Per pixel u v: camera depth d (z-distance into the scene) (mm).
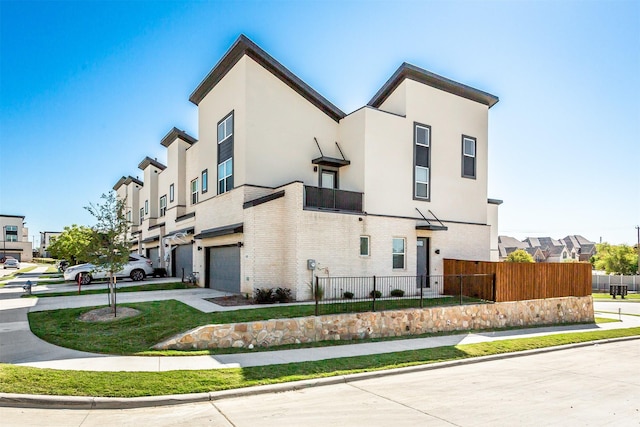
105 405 6211
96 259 12812
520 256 49719
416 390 7527
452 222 20297
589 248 87875
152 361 8445
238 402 6641
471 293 16484
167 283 21688
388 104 20688
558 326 16125
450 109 20922
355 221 16844
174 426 5547
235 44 17469
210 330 9984
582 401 7027
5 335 10344
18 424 5453
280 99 18422
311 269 15422
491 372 9070
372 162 18078
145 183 35594
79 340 9859
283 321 10859
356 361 9125
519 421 6000
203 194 21859
